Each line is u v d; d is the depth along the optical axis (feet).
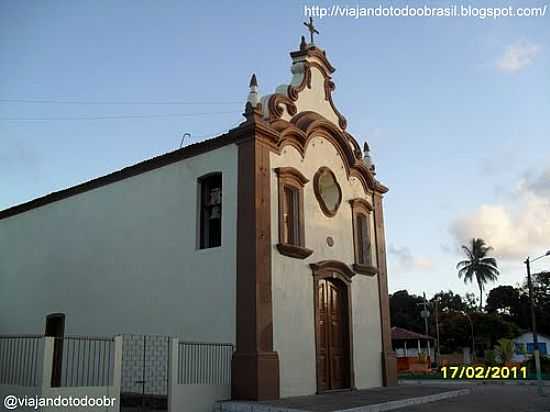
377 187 70.85
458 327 199.82
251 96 52.75
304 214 56.59
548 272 259.80
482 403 53.72
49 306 68.08
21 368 42.22
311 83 63.36
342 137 64.44
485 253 247.91
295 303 52.80
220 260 50.93
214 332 49.75
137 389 53.47
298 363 51.75
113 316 59.31
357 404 44.47
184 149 55.88
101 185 65.31
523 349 193.77
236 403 44.06
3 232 79.25
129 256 59.57
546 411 50.65
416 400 50.60
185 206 55.26
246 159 51.08
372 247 68.49
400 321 263.08
